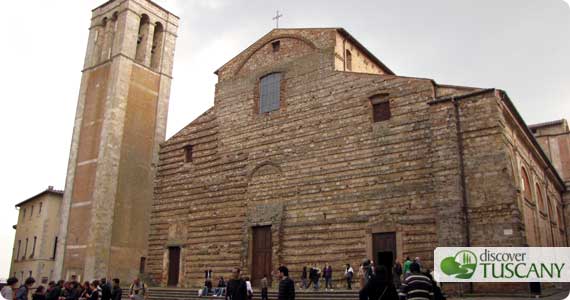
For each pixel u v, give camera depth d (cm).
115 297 2097
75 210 4028
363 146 3048
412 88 2947
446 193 2619
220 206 3656
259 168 3519
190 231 3781
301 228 3166
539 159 3600
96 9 4678
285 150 3416
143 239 4016
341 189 3064
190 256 3716
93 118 4206
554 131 5128
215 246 3584
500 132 2555
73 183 4141
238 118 3784
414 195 2764
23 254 5775
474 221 2520
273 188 3391
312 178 3216
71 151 4250
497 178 2508
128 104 4162
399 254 2722
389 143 2944
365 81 3166
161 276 3841
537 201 3262
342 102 3231
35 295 1822
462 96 2712
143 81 4347
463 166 2625
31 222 5828
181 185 3988
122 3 4428
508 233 2411
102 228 3747
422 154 2800
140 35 4581
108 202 3825
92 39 4556
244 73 3881
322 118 3297
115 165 3944
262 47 3844
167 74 4578
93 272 3625
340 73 3297
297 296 2708
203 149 3934
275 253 3203
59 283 2314
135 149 4119
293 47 3634
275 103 3603
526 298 2155
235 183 3622
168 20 4756
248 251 3375
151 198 4141
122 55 4200
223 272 3472
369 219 2897
